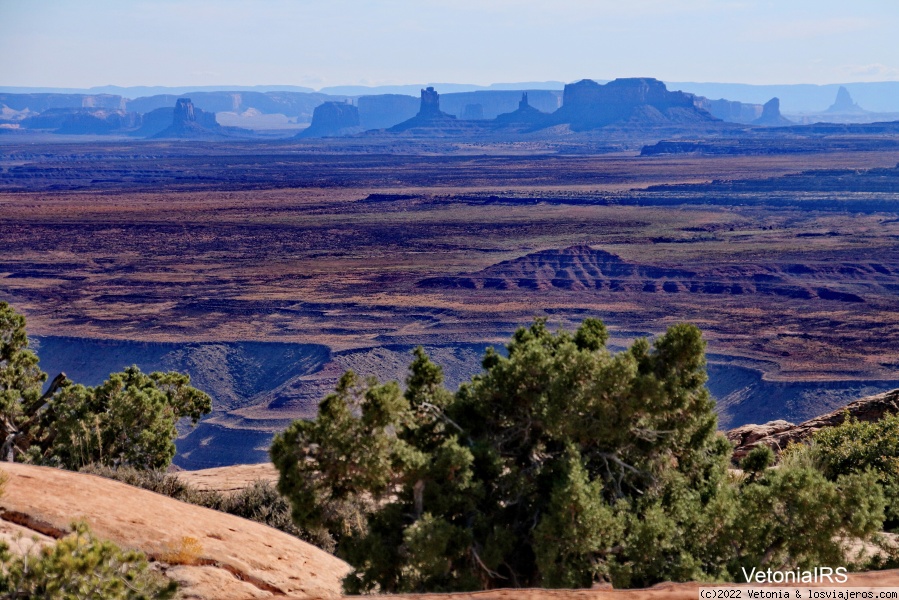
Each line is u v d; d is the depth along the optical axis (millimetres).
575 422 20797
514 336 25688
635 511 20766
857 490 19969
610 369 20781
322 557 19297
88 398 35781
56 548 11836
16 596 11664
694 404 21938
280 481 19609
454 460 20016
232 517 19016
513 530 20750
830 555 19719
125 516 16281
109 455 33969
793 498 20156
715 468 22531
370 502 24312
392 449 19750
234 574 15633
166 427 35250
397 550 19656
